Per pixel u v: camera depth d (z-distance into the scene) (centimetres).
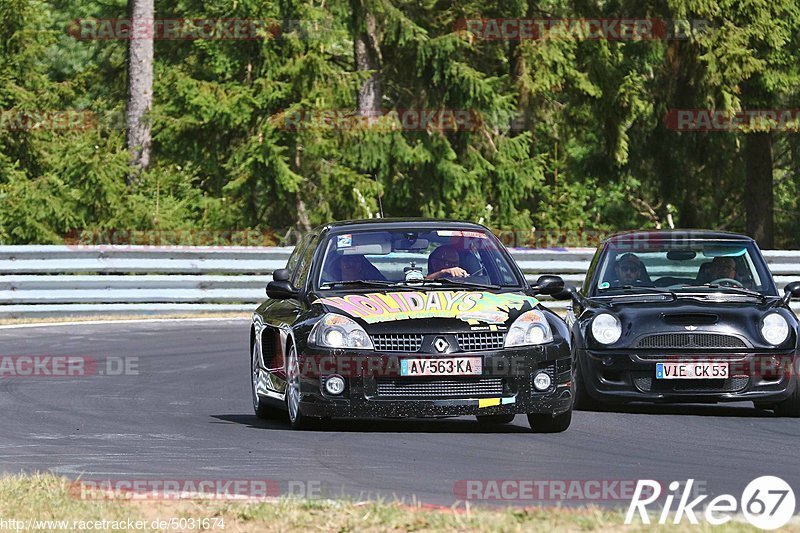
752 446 3016
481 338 3080
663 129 11488
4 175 9081
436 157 10281
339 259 3369
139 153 9850
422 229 3447
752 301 3669
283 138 9606
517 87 10631
